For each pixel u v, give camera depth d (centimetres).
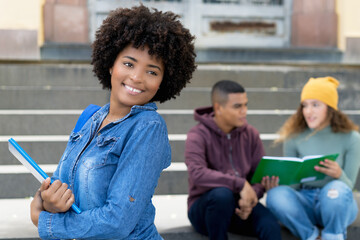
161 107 479
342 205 267
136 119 131
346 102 501
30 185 352
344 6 619
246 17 639
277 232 262
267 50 612
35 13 566
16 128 420
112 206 122
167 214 317
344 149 304
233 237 280
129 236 132
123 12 137
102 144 130
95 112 147
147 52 133
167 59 135
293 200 279
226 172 287
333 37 626
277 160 263
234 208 268
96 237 123
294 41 643
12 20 563
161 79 138
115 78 137
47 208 127
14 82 500
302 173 273
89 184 128
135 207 123
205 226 271
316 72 541
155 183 130
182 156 400
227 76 528
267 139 413
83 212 125
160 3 625
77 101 468
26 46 566
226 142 289
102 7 604
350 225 294
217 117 292
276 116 452
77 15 590
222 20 636
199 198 272
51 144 388
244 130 296
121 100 136
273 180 280
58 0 585
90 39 602
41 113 426
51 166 380
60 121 423
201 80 523
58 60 574
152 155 127
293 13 641
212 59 607
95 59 146
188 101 482
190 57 145
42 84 504
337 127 302
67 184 134
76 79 509
